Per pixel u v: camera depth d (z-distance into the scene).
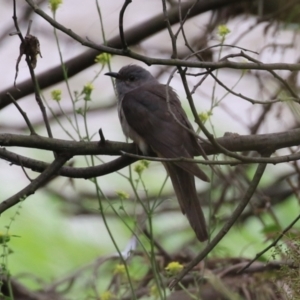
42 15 6.86
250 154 12.12
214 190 12.99
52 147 7.66
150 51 13.45
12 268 13.05
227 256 11.09
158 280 8.24
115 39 11.12
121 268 9.23
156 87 9.55
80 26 15.62
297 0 11.37
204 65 6.99
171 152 8.63
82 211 13.84
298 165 11.30
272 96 12.01
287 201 13.76
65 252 13.52
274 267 10.02
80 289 11.56
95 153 7.84
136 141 9.20
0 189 14.27
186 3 11.14
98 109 15.12
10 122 15.23
